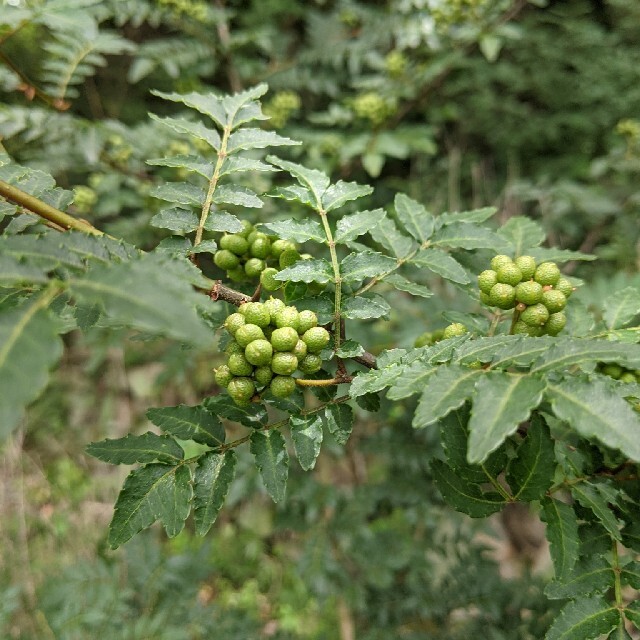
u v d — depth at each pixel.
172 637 3.67
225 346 2.19
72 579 3.97
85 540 5.38
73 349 6.32
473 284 2.38
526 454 1.67
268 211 3.71
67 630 3.71
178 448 1.82
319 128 5.30
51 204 1.91
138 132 3.77
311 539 4.25
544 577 3.89
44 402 6.03
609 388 1.33
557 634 1.67
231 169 2.10
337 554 4.39
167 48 4.19
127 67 5.52
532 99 6.44
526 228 2.47
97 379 6.22
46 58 4.08
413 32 4.28
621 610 1.70
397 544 4.24
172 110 5.47
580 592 1.73
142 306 1.14
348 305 1.92
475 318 2.28
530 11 5.96
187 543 5.32
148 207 3.89
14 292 1.72
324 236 2.03
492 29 4.31
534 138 5.77
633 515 1.87
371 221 2.05
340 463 5.40
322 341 1.78
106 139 3.57
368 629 4.34
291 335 1.71
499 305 1.92
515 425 1.27
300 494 4.19
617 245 4.87
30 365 1.05
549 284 1.90
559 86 5.71
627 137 4.82
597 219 5.26
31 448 5.93
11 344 1.07
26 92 3.16
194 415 1.87
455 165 5.70
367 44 4.55
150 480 1.77
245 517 5.37
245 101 2.32
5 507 5.40
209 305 1.33
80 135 3.33
